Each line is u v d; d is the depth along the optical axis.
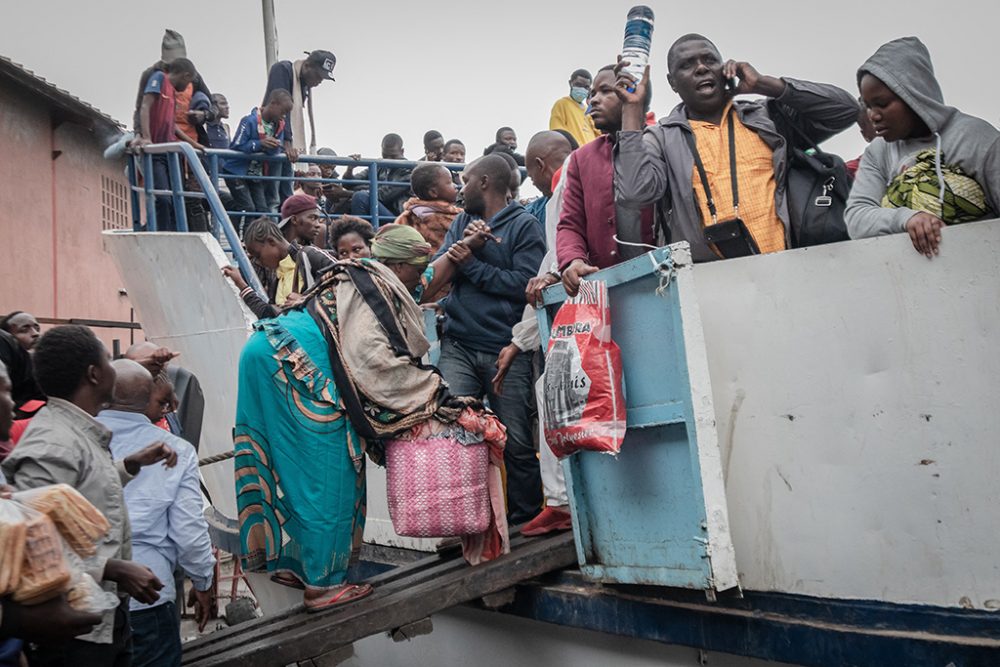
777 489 3.32
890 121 3.20
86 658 3.26
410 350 4.34
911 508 3.03
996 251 2.84
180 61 8.62
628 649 3.80
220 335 6.37
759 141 3.87
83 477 3.40
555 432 3.66
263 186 8.40
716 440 3.30
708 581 3.29
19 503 2.70
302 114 9.39
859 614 3.11
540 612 4.10
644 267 3.42
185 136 8.44
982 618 2.87
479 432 4.27
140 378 4.33
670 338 3.39
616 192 3.94
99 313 20.92
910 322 3.01
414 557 5.23
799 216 3.84
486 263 5.04
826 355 3.19
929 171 3.13
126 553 3.52
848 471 3.15
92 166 20.75
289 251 6.45
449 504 4.20
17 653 2.79
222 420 6.51
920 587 3.01
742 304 3.38
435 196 6.29
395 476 4.25
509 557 4.18
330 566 4.20
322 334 4.26
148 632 4.14
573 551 4.18
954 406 2.94
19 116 17.75
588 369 3.56
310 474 4.18
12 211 17.48
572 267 3.79
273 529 4.26
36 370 3.52
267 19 12.15
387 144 9.65
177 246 6.69
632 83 4.14
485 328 5.04
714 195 3.81
